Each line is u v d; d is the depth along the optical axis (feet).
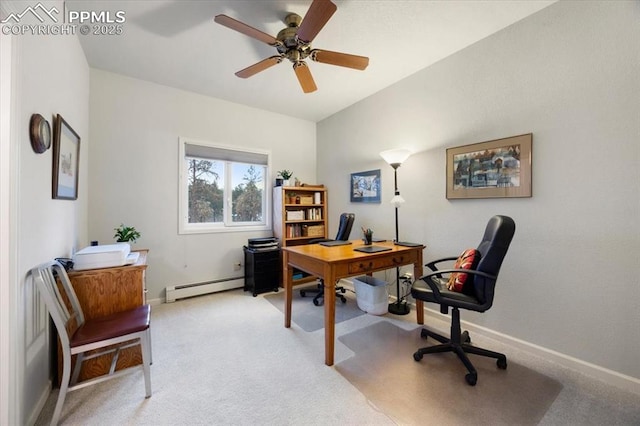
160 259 10.27
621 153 5.31
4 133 3.71
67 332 4.80
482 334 7.42
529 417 4.52
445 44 7.70
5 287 3.71
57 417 4.23
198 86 10.40
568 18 5.91
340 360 6.24
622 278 5.32
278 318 8.70
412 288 6.45
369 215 11.35
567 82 5.95
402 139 9.80
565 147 5.99
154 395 5.04
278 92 10.97
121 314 5.47
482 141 7.45
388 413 4.62
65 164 6.07
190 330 7.79
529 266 6.56
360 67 7.17
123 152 9.50
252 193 12.88
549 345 6.24
